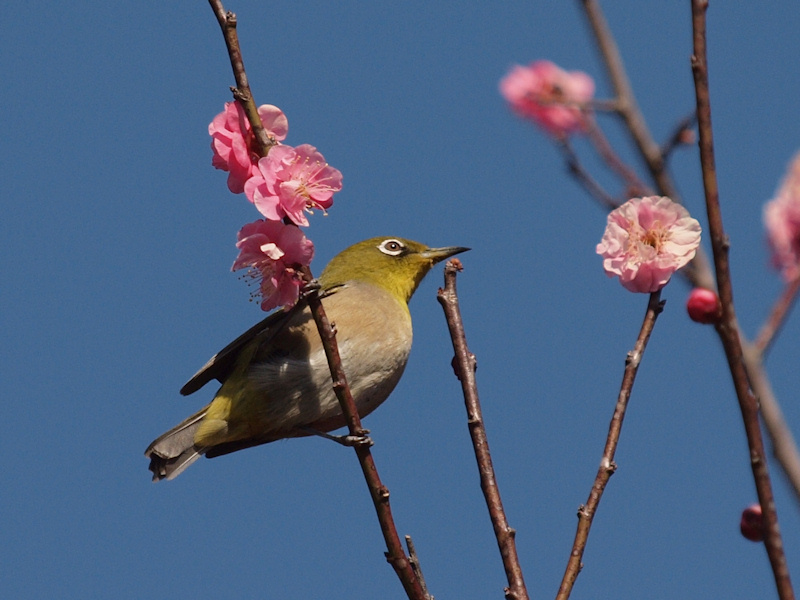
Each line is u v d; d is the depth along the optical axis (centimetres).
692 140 1003
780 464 661
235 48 906
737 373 614
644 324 772
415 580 835
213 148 919
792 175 598
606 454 771
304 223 890
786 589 600
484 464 862
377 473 868
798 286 638
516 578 801
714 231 616
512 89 1139
